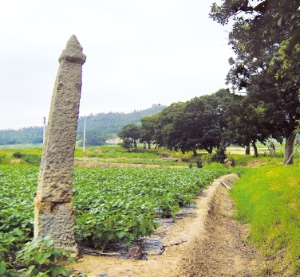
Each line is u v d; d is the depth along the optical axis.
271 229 9.48
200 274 6.95
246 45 9.61
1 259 4.22
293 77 12.84
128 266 6.57
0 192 10.74
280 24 7.63
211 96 58.88
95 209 8.22
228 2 8.43
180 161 55.72
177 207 11.81
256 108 35.22
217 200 17.22
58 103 6.63
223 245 9.62
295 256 7.27
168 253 7.68
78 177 19.16
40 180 6.57
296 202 11.24
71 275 4.87
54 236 6.41
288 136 32.62
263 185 16.28
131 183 15.38
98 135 144.00
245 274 7.54
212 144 59.00
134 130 91.25
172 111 69.88
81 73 6.89
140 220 7.31
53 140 6.54
